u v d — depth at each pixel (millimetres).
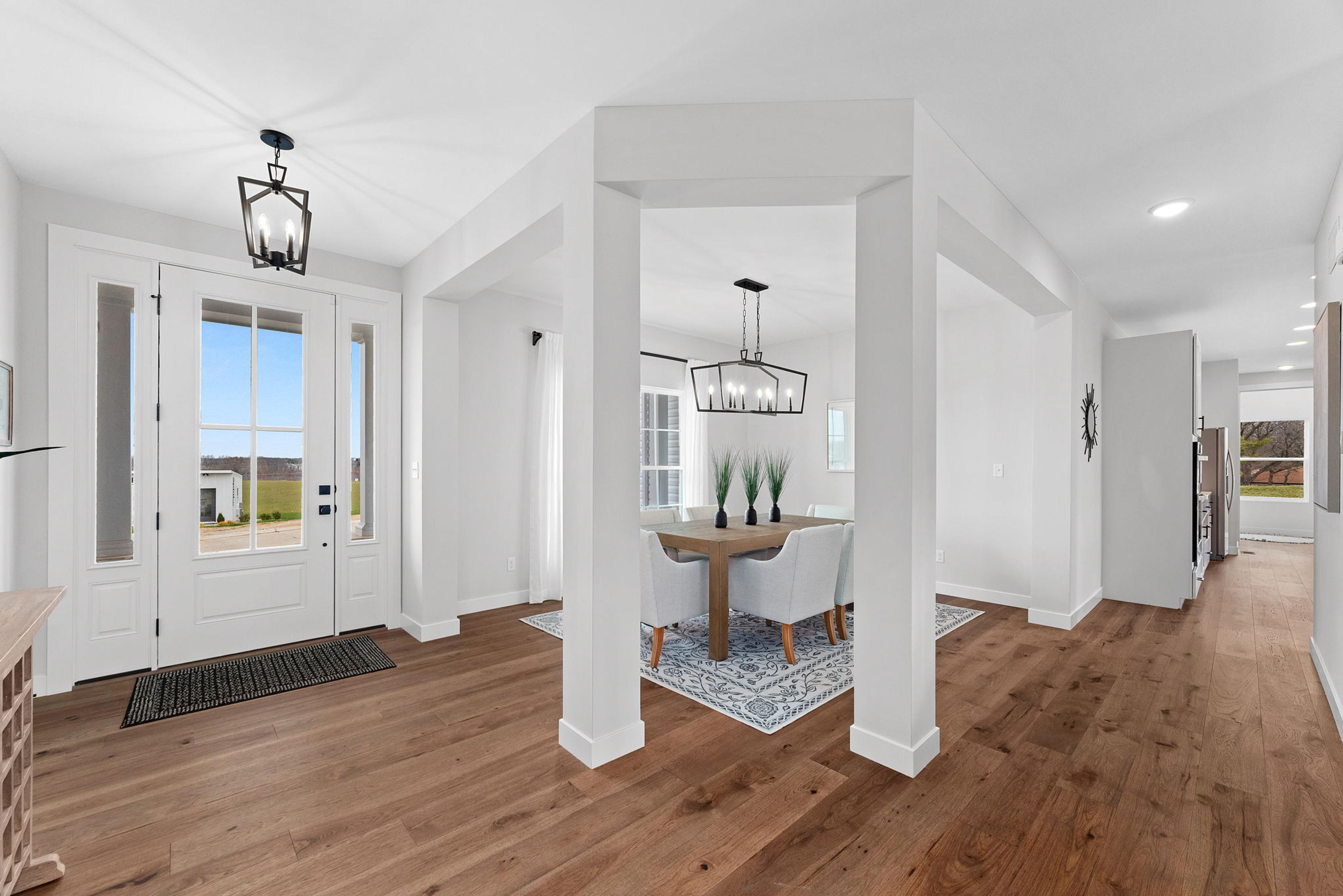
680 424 6199
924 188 2248
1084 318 4480
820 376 6199
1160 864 1724
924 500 2242
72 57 1974
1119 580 4926
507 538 4770
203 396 3398
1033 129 2389
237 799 2043
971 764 2285
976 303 4922
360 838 1839
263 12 1776
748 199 2416
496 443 4707
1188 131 2395
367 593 3994
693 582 3488
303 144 2535
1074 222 3283
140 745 2424
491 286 4602
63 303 2969
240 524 3525
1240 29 1819
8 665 1251
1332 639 2820
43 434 2922
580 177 2346
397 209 3195
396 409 4090
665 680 3170
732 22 1824
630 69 2053
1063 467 4156
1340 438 2617
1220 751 2375
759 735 2531
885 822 1925
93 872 1683
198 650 3381
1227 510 7078
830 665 3420
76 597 2996
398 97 2215
